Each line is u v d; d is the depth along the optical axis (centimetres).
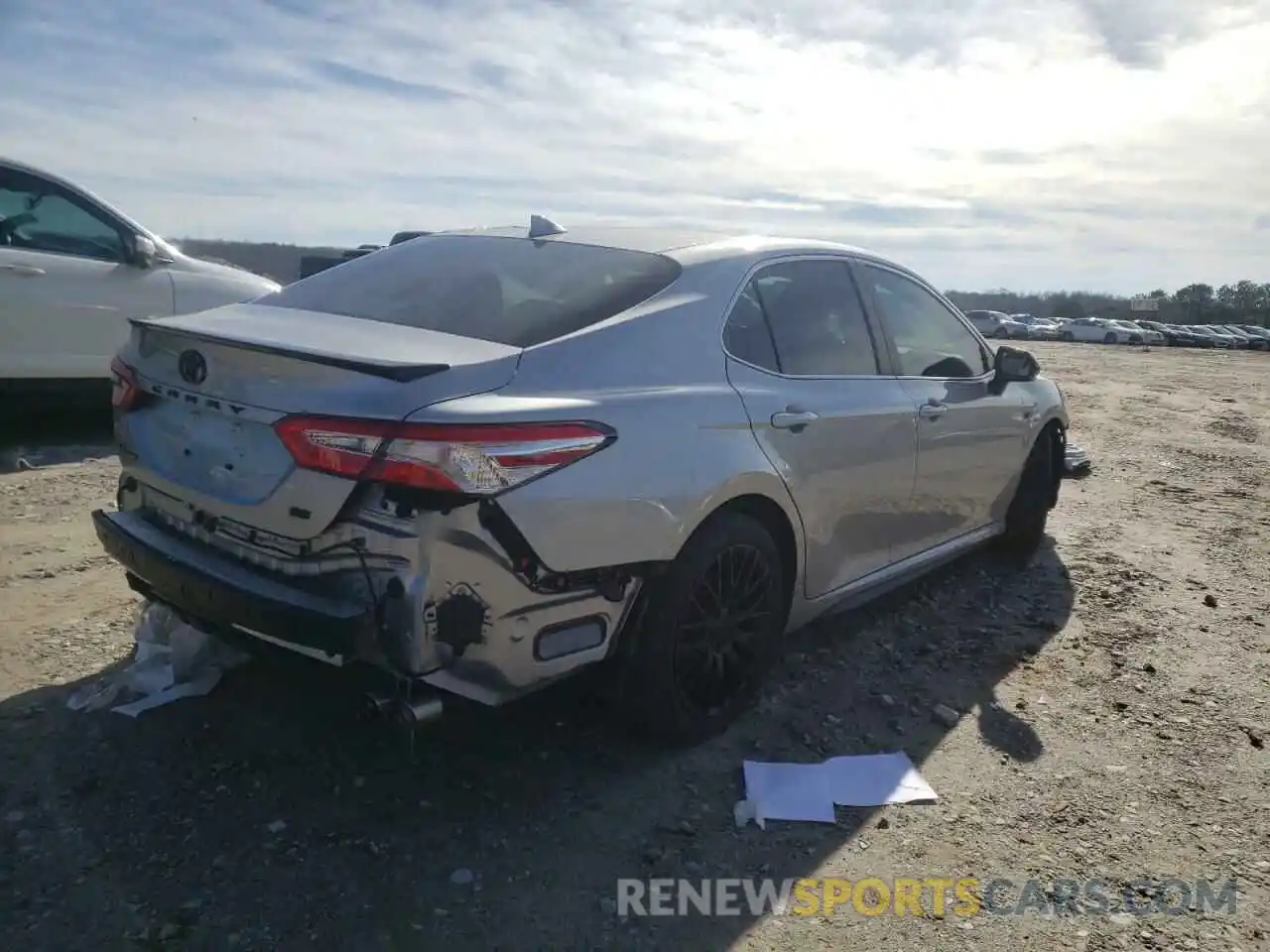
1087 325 5947
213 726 340
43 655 380
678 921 265
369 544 266
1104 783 344
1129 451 1029
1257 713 401
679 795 321
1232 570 592
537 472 273
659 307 338
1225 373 2598
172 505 315
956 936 265
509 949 250
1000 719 388
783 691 397
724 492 325
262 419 281
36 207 698
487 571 268
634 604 312
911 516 446
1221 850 309
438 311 332
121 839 279
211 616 290
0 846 272
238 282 807
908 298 470
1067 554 608
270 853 278
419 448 258
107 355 728
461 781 319
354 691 279
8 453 693
